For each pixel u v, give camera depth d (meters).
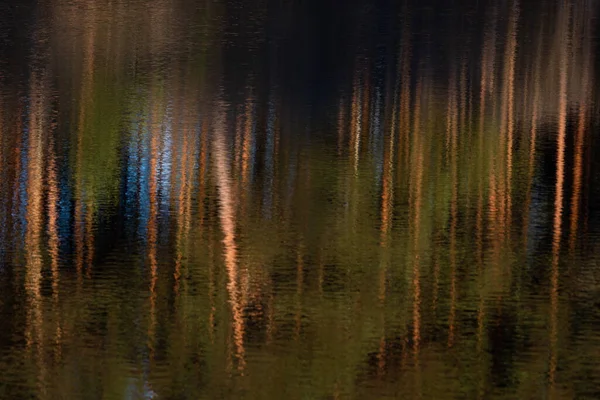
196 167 62.62
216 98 83.19
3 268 45.81
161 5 138.00
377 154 66.25
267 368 37.19
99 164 62.84
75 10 132.25
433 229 51.50
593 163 63.91
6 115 76.19
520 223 52.41
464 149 67.38
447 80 92.38
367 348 38.62
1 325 39.81
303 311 41.50
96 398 35.41
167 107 79.56
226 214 53.34
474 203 55.81
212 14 130.38
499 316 41.19
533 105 81.50
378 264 46.72
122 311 41.25
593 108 80.19
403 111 79.50
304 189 58.12
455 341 39.06
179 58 100.94
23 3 136.88
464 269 46.12
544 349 38.31
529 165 63.50
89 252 47.91
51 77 90.62
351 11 135.00
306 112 78.81
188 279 44.72
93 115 76.19
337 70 96.81
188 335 39.19
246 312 41.25
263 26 121.94
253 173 61.50
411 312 41.53
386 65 99.56
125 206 54.78
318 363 37.47
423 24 125.75
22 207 54.38
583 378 36.47
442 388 36.09
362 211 54.09
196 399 35.56
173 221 52.34
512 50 108.25
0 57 99.88
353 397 35.75
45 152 65.56
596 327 40.00
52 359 37.34
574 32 119.88
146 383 36.06
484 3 144.62
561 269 46.09
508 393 35.75
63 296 42.69
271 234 50.50
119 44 108.00
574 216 53.47
